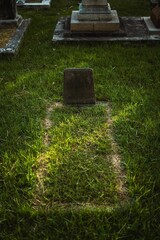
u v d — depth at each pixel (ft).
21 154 10.64
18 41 19.83
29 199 9.28
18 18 23.38
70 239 8.18
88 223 8.46
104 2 19.80
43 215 8.80
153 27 20.88
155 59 17.62
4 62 17.71
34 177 9.88
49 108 13.53
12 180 9.83
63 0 30.12
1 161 10.65
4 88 15.12
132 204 8.95
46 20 24.45
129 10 26.66
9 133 11.78
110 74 15.88
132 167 10.12
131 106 13.16
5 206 9.01
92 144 11.27
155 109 12.91
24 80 15.49
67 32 20.13
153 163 10.26
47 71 16.33
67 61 17.42
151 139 11.30
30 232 8.36
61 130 11.91
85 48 19.06
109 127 12.16
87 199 9.22
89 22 19.90
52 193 9.39
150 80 15.24
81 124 12.18
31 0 28.89
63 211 8.80
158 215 8.66
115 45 19.31
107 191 9.40
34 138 11.53
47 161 10.57
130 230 8.29
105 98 14.03
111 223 8.47
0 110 13.21
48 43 20.01
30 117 12.71
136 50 18.67
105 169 10.17
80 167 10.21
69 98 13.64
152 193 9.23
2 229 8.51
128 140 11.30
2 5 22.27
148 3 28.58
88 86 13.44
